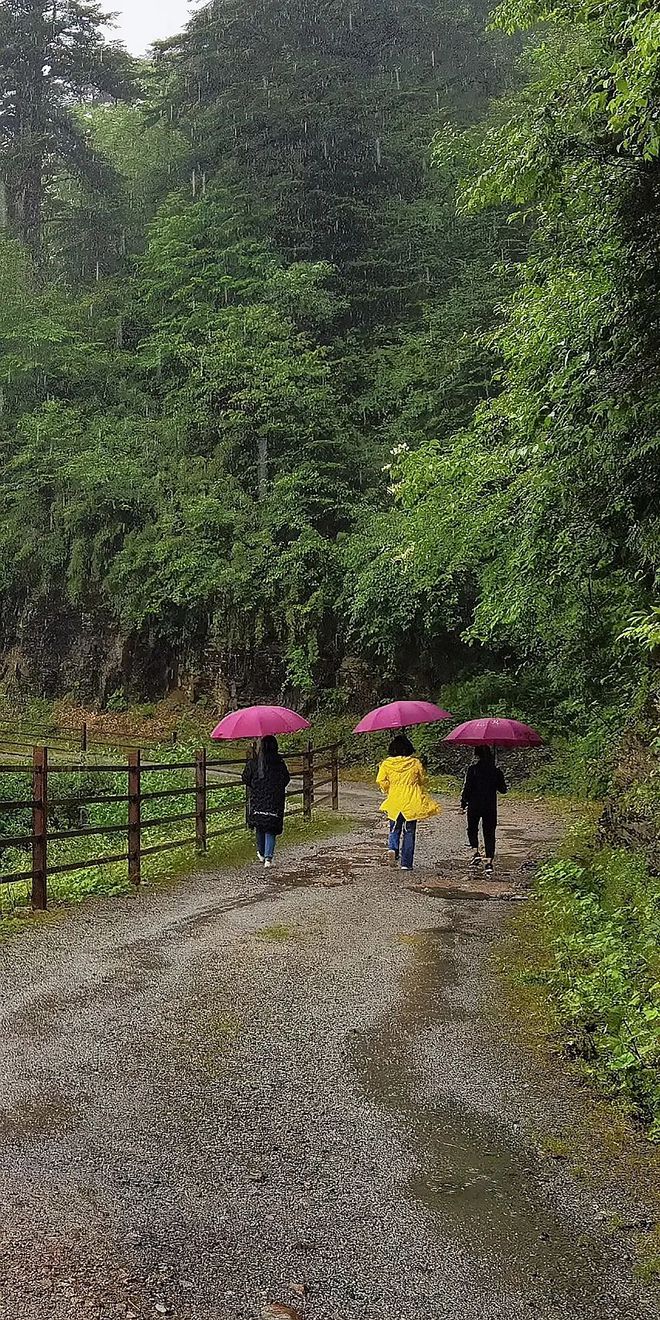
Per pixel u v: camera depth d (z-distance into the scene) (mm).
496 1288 3324
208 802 17250
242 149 35531
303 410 28969
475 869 11602
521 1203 3898
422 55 40344
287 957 7555
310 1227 3670
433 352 26609
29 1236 3523
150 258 34875
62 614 32875
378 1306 3207
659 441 8016
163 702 30125
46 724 30547
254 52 37469
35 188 42531
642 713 9852
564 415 9180
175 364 34188
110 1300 3160
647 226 7980
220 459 30453
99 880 10375
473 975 7156
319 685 27031
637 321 8180
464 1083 5133
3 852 15102
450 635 25000
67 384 37688
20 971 6914
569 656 13234
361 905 9562
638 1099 4891
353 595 25406
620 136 8016
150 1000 6371
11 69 41250
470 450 13188
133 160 45281
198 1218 3705
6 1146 4254
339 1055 5500
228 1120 4598
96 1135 4387
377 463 27766
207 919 8781
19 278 38250
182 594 28984
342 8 39094
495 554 15258
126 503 31125
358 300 33031
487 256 27000
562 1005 6309
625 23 6367
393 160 34656
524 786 20109
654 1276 3410
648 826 8547
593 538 9656
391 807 11797
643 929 6895
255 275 32438
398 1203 3869
